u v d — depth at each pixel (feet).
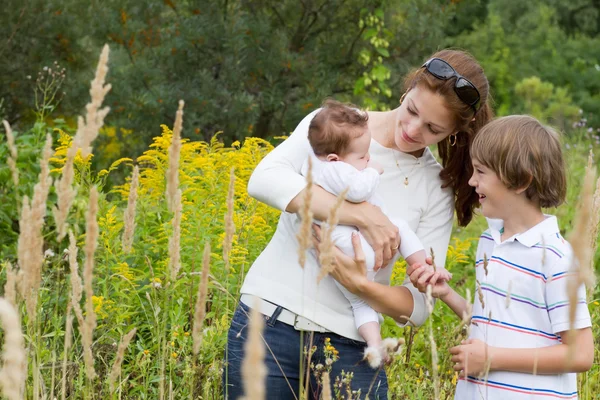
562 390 8.46
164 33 33.12
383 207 8.86
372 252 8.54
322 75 33.91
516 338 8.48
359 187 8.40
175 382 10.76
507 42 77.71
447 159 9.45
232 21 32.53
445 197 9.23
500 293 8.66
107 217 13.07
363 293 8.32
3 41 31.65
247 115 31.50
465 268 18.35
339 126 8.66
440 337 13.39
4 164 18.22
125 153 32.22
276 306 8.61
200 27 32.40
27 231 6.38
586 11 83.35
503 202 8.72
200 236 12.89
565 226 20.03
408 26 35.65
